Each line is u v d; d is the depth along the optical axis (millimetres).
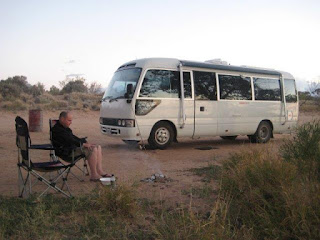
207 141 15164
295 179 5492
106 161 9766
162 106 11570
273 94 14727
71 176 7824
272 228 4344
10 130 17094
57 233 4582
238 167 6312
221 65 13133
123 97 11352
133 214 5266
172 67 11852
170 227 4281
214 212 4441
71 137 6707
